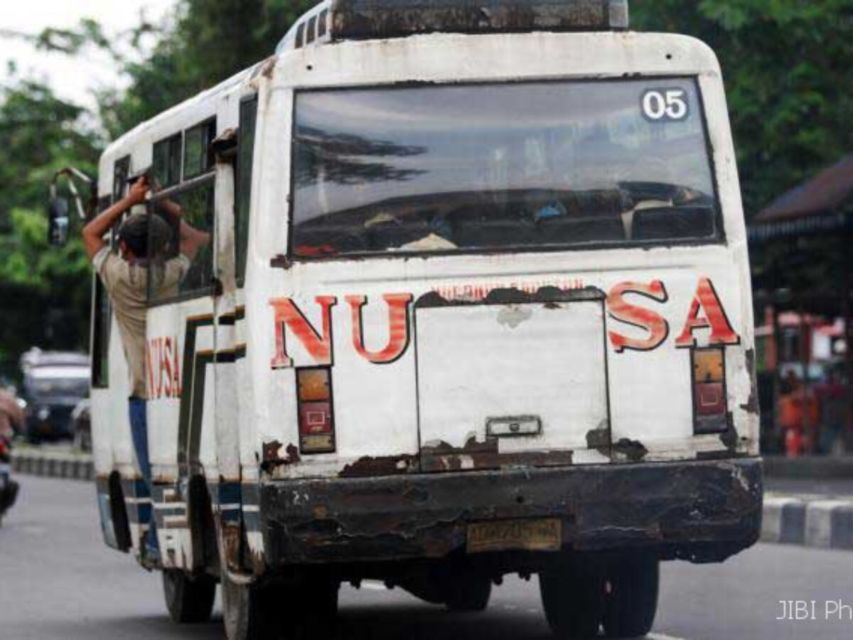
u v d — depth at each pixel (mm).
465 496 18266
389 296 18438
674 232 18859
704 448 18656
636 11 49375
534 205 18734
